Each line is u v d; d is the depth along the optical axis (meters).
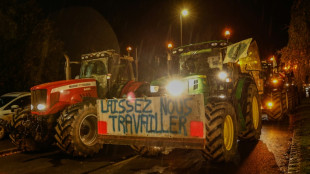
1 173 5.98
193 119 5.06
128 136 5.68
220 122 5.64
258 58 9.94
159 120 5.36
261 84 10.32
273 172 5.31
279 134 8.87
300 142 7.28
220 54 7.82
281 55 10.49
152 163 6.22
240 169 5.57
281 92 11.67
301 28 9.48
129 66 10.31
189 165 5.97
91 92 8.27
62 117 6.88
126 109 5.72
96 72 9.41
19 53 16.67
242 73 8.76
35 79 17.23
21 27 16.88
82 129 7.05
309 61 9.70
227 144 6.09
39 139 7.84
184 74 8.31
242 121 7.46
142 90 9.80
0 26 15.87
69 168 6.14
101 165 6.27
